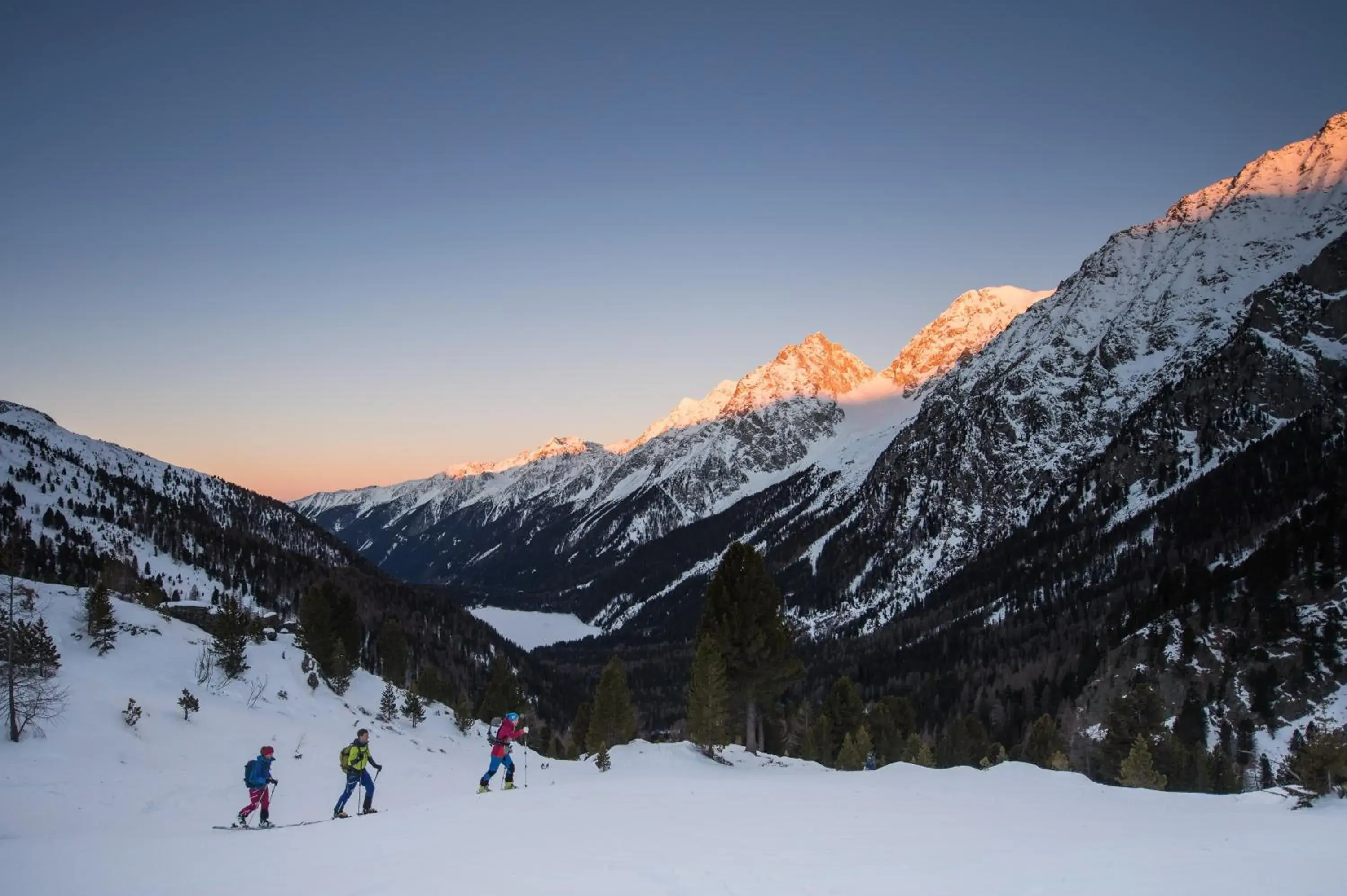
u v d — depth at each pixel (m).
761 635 56.56
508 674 120.25
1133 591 173.50
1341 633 102.12
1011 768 37.62
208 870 15.73
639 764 50.75
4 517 185.50
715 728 52.94
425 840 18.17
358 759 25.48
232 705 49.12
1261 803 29.11
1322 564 114.31
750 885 13.81
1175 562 179.00
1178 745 82.00
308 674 63.53
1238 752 94.56
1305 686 98.38
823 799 27.50
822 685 194.00
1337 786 31.62
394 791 42.56
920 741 88.50
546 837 18.52
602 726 76.25
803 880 14.25
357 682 75.94
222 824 30.53
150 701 43.72
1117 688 115.62
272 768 40.16
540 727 140.75
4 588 49.28
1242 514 183.62
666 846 17.56
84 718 37.34
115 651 49.53
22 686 34.59
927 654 195.62
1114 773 89.31
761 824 21.20
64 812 27.88
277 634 73.31
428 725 72.50
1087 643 138.62
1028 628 183.75
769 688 59.06
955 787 32.72
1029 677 147.88
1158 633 120.50
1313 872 14.95
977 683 157.38
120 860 16.95
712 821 21.67
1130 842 19.50
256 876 14.95
